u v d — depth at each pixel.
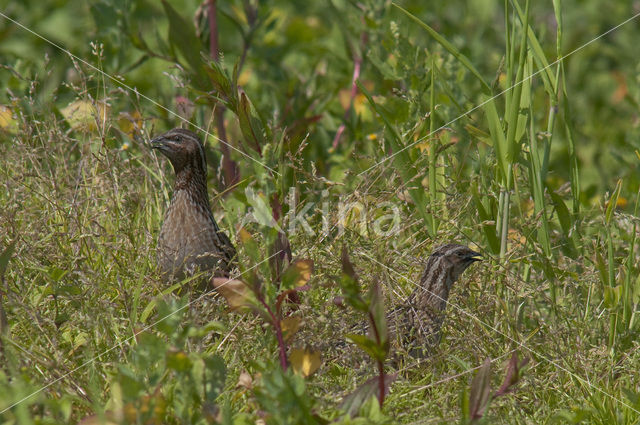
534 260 10.21
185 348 7.66
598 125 17.92
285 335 7.04
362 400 6.47
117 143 12.98
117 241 10.33
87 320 7.93
